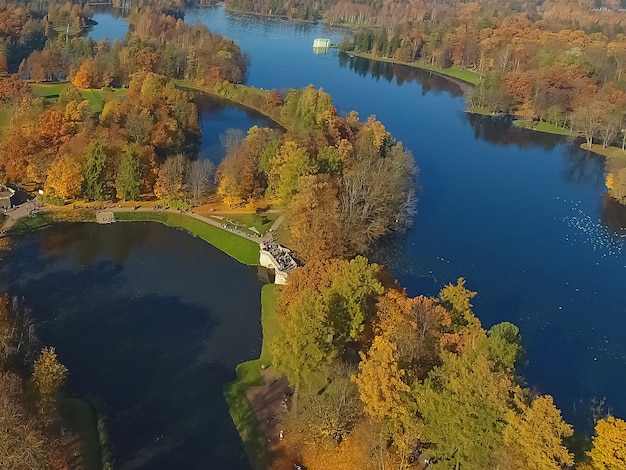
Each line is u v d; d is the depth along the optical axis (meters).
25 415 79.00
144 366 114.75
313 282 115.00
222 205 179.88
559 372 121.19
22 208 169.12
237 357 119.06
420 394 80.31
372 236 164.12
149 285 141.50
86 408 102.81
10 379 84.69
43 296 133.62
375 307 104.50
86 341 120.44
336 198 162.38
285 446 95.88
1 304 110.06
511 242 174.62
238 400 107.06
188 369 114.69
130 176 174.62
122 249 156.25
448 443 76.50
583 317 140.38
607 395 115.50
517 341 98.31
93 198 175.12
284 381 111.56
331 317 99.69
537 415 68.56
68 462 89.56
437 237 174.50
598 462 68.38
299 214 152.25
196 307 134.38
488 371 76.00
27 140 181.12
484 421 73.00
